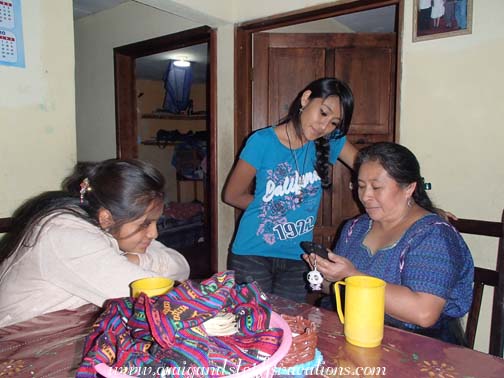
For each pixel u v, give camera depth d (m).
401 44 1.88
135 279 0.95
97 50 3.17
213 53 2.50
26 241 1.02
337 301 0.89
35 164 1.74
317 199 1.71
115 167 1.00
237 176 1.66
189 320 0.66
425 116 1.84
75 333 0.87
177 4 2.11
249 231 1.67
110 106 3.15
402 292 0.95
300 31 3.00
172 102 4.10
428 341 0.81
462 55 1.72
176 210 4.39
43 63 1.73
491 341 1.24
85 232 0.98
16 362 0.74
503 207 1.68
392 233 1.16
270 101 2.39
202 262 3.75
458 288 1.09
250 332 0.71
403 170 1.11
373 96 2.27
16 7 1.63
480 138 1.71
